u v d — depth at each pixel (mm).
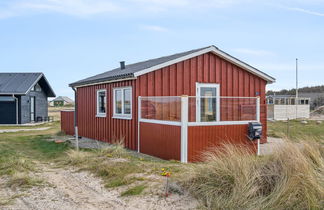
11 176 6070
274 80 11859
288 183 3959
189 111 8000
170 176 5391
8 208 4297
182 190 4609
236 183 4203
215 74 10773
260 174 4426
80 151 8531
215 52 10594
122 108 10594
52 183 5613
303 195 3805
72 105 78562
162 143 8438
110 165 6418
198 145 7949
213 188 4332
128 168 6152
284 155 4773
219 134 8305
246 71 11453
